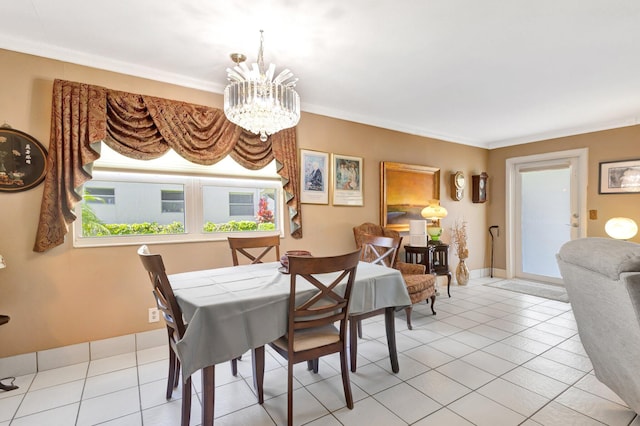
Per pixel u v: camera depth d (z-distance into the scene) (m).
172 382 1.89
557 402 1.83
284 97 1.99
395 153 4.17
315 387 2.02
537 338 2.75
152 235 2.65
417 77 2.73
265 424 1.66
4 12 1.82
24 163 2.14
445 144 4.75
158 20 1.91
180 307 1.60
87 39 2.12
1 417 1.72
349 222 3.73
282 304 1.67
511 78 2.75
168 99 2.63
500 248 5.26
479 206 5.27
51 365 2.23
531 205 4.95
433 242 4.12
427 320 3.23
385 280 2.14
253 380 2.06
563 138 4.52
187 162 2.79
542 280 4.86
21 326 2.15
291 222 3.27
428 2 1.75
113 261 2.45
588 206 4.28
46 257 2.22
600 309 1.55
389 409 1.78
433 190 4.58
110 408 1.80
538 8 1.80
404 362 2.34
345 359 1.82
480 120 4.02
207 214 2.92
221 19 1.89
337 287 1.88
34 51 2.17
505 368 2.23
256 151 3.00
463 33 2.06
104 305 2.42
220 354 1.49
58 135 2.19
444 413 1.74
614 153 4.05
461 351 2.51
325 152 3.53
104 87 2.38
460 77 2.73
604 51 2.29
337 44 2.19
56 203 2.20
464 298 4.02
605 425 1.62
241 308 1.56
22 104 2.15
